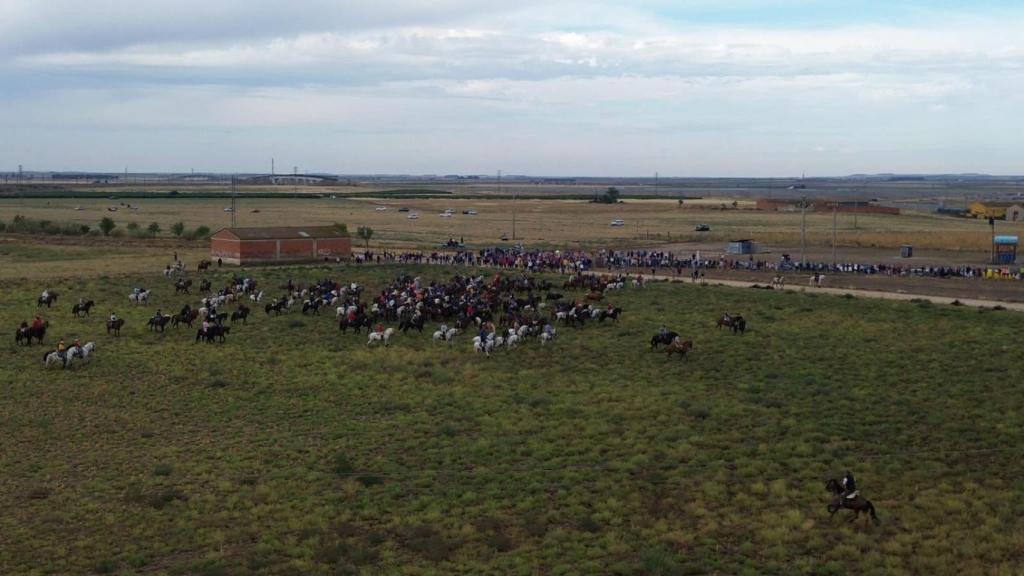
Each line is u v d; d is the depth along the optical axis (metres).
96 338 75.94
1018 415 49.22
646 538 34.59
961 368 60.84
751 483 40.31
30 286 102.25
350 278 113.19
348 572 31.75
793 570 31.30
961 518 35.41
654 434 47.72
